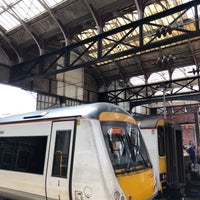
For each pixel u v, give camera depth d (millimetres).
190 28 15516
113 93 23969
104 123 4703
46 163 4973
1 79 15461
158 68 20062
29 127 5633
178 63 19250
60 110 5316
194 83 22906
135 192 4605
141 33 9875
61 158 4750
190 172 11375
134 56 19438
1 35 15469
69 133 4773
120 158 4668
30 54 16969
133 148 5172
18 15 14047
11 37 15719
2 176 5848
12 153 5836
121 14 12547
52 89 18766
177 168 8797
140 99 20750
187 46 17516
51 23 14008
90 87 22625
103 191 4066
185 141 35344
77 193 4340
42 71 13367
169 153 8703
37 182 5023
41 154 5148
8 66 15961
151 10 14789
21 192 5324
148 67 20266
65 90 19875
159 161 8078
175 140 8867
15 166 5633
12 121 6168
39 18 13984
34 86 17453
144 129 8477
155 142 8164
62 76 19734
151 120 8555
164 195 8469
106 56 10539
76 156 4523
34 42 15531
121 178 4406
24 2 13234
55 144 4949
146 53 18938
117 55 10242
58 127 5016
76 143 4598
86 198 4211
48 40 15289
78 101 20969
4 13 14227
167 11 9328
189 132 35312
